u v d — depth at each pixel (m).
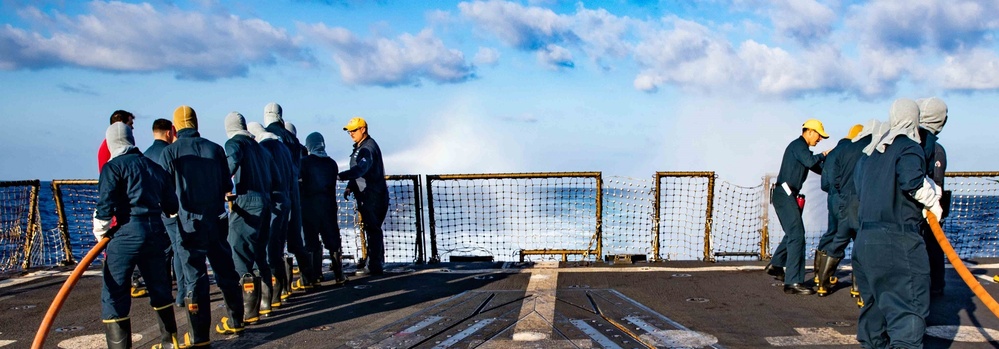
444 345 4.98
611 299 6.42
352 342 5.16
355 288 7.36
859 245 4.29
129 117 6.79
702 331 5.27
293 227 7.12
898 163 4.05
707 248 8.85
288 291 6.88
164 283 4.90
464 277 7.82
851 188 5.83
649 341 4.99
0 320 6.14
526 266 8.52
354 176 7.67
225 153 5.45
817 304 6.20
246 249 5.81
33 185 9.25
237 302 5.43
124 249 4.64
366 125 8.17
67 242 9.52
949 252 3.89
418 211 9.14
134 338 5.49
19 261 9.22
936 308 5.94
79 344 5.33
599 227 8.90
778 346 4.86
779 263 7.46
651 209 9.07
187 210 5.05
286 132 7.13
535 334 5.20
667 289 6.91
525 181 9.15
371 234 8.20
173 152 5.13
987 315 5.68
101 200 4.50
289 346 5.12
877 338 4.46
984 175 9.02
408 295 6.88
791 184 6.70
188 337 5.21
